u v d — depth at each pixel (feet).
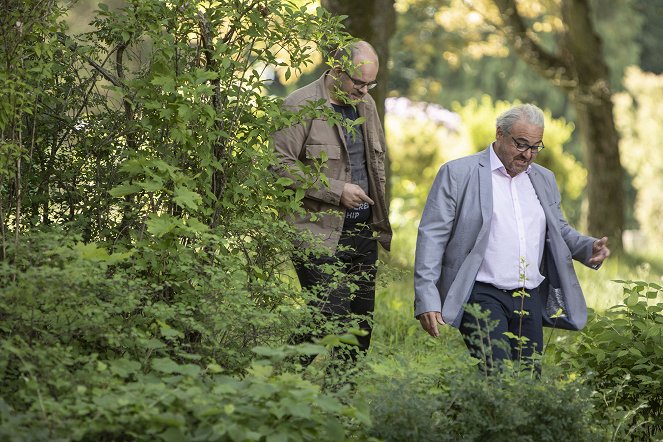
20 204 29.35
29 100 27.96
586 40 101.55
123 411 21.02
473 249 29.96
